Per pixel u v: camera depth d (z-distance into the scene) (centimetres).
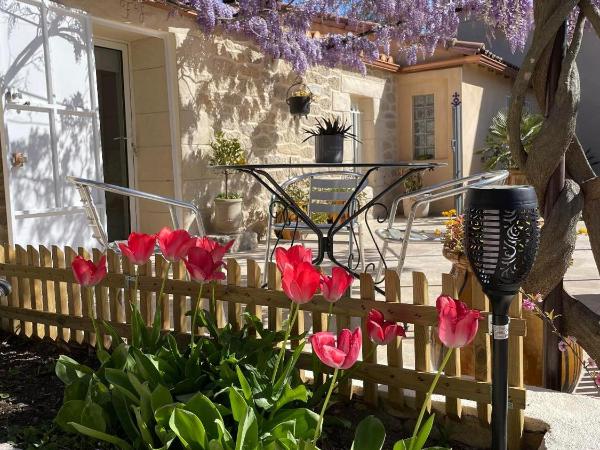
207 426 160
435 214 1063
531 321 251
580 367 258
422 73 1064
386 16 604
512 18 536
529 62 239
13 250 311
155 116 634
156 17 590
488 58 1027
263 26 627
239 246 650
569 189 240
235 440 163
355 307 208
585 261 581
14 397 230
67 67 485
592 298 430
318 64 767
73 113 490
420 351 198
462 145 1052
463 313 139
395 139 1087
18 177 439
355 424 201
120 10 550
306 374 233
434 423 198
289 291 155
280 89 776
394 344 201
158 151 637
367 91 989
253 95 730
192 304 247
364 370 205
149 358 187
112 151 631
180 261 254
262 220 743
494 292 149
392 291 203
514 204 143
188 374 192
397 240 369
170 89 622
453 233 263
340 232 516
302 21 612
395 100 1086
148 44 627
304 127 827
